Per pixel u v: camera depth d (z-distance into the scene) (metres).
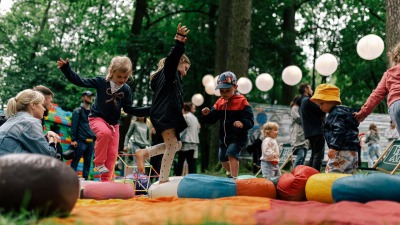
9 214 3.17
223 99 7.08
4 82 23.53
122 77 6.46
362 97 28.56
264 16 22.92
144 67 23.89
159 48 21.64
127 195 5.92
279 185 5.39
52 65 24.28
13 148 5.00
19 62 24.89
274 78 25.69
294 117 10.67
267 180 5.45
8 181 3.33
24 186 3.34
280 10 23.16
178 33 5.50
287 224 3.07
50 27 27.34
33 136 5.09
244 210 3.77
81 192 5.82
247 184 5.21
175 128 5.66
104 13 22.78
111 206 4.66
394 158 7.42
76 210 4.07
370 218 3.43
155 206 4.43
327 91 6.07
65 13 26.94
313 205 4.20
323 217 3.36
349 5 25.86
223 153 7.06
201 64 22.55
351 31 25.47
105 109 6.59
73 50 26.72
